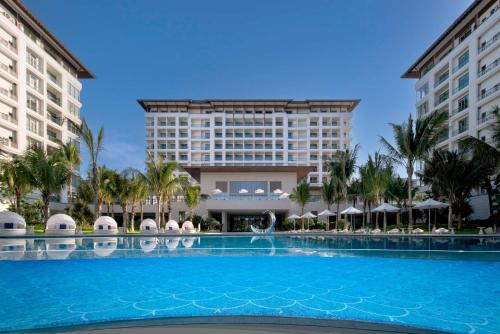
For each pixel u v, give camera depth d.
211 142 73.88
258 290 7.07
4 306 5.95
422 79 52.22
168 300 6.27
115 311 5.59
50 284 7.68
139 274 8.79
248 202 36.06
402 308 5.80
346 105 75.94
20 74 39.06
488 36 37.59
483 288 7.31
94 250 13.85
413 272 9.12
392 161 24.86
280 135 75.62
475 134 38.34
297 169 37.69
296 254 12.49
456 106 43.75
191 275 8.67
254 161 74.12
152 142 73.62
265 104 75.06
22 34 39.59
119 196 28.53
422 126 22.89
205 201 35.88
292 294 6.73
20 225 21.16
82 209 33.62
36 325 4.94
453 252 13.10
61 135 47.91
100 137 24.45
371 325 4.95
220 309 5.66
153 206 40.00
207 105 75.62
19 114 38.75
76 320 5.12
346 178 30.92
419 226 30.42
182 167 36.75
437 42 46.06
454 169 24.80
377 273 8.96
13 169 24.48
